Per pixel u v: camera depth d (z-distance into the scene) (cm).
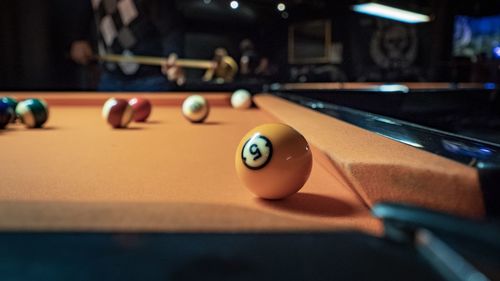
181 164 49
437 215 16
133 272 15
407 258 16
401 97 155
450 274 14
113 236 19
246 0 415
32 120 78
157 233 19
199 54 473
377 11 280
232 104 120
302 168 35
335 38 438
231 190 39
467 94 166
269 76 371
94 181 42
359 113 69
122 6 222
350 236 19
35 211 22
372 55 434
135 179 42
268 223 21
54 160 51
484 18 424
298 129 49
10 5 229
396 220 17
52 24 235
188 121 89
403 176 31
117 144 62
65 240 18
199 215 22
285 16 471
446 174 29
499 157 32
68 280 15
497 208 28
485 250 14
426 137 43
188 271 16
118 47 228
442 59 394
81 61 219
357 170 32
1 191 38
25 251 17
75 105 123
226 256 17
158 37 233
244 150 36
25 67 236
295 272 16
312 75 445
